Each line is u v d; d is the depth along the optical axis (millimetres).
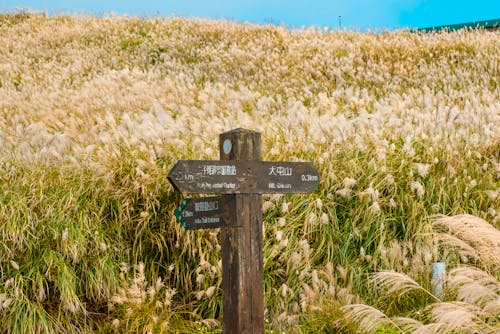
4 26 22922
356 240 6758
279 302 5961
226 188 4414
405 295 5672
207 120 8977
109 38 19109
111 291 6059
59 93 12430
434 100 10727
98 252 6137
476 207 7082
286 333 5461
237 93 11359
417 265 5906
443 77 13297
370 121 8547
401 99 10844
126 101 10969
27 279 5785
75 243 6074
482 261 5688
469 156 7715
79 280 6051
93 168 6695
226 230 4539
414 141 8133
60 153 7535
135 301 5605
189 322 5781
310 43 16688
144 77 14117
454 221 5609
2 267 5945
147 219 6555
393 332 5020
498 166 7543
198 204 4371
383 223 6797
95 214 6504
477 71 13781
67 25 22031
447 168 7406
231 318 4488
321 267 6438
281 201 6918
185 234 6391
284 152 7625
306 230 6746
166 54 16844
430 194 7199
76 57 17172
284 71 14391
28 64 17062
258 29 19203
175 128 7895
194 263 6402
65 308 5754
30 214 6309
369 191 6664
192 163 4273
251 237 4504
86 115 10125
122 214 6625
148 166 6836
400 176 7406
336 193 7090
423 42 16219
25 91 13195
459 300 5238
